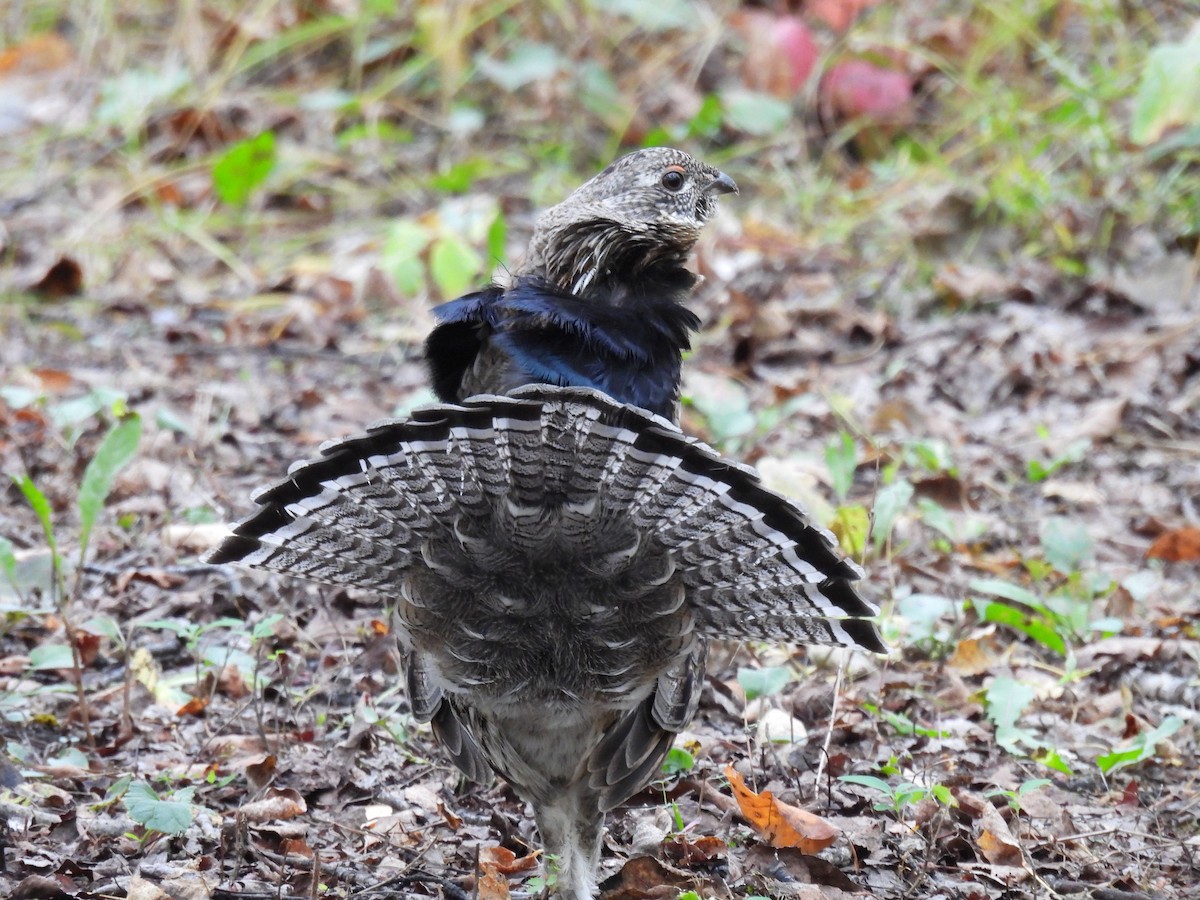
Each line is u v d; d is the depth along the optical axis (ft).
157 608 32.81
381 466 20.68
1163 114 46.80
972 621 33.12
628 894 23.26
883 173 59.00
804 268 53.78
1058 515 39.17
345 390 46.37
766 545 21.11
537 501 20.42
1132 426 43.42
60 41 69.31
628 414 20.04
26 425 41.98
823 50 65.16
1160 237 52.80
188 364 47.98
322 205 59.98
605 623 21.58
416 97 66.13
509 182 61.21
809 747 28.27
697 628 22.40
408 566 21.65
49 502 37.50
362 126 64.23
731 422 37.81
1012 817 26.02
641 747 22.52
